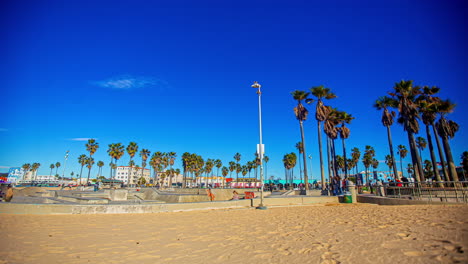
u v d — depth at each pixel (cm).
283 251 559
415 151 2917
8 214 1259
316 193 2969
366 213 1144
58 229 907
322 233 725
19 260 535
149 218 1228
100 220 1152
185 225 1005
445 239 518
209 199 2978
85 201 2205
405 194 1788
